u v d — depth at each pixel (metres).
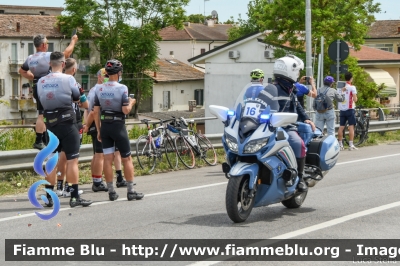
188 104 85.88
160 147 15.24
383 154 17.98
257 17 35.00
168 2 74.56
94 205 10.55
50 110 10.23
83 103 10.59
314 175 9.99
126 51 73.25
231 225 8.88
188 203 10.66
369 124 21.95
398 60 46.78
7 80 76.44
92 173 12.02
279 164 8.85
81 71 77.06
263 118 8.56
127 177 10.99
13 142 15.43
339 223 8.98
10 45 76.19
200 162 16.34
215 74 48.56
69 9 73.62
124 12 73.94
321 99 17.19
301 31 33.78
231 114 8.91
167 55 103.31
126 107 10.69
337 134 21.34
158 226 8.87
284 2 32.84
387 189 11.88
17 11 93.94
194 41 102.31
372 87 36.12
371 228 8.67
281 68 9.23
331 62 32.62
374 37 71.69
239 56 47.06
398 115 28.56
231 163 8.86
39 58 11.60
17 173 12.88
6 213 9.98
